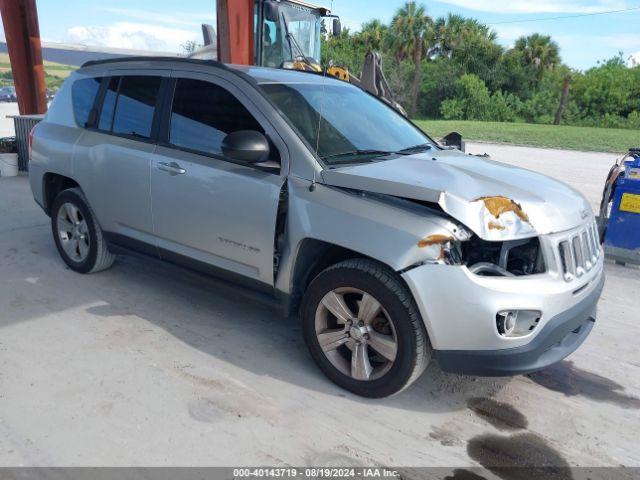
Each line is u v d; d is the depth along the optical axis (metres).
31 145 5.04
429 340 2.95
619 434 2.99
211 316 4.20
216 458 2.64
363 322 3.11
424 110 57.78
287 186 3.29
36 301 4.34
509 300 2.74
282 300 3.44
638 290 5.21
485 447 2.83
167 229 3.96
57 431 2.78
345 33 55.03
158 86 4.08
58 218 4.94
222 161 3.58
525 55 56.50
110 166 4.25
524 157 19.28
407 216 2.89
